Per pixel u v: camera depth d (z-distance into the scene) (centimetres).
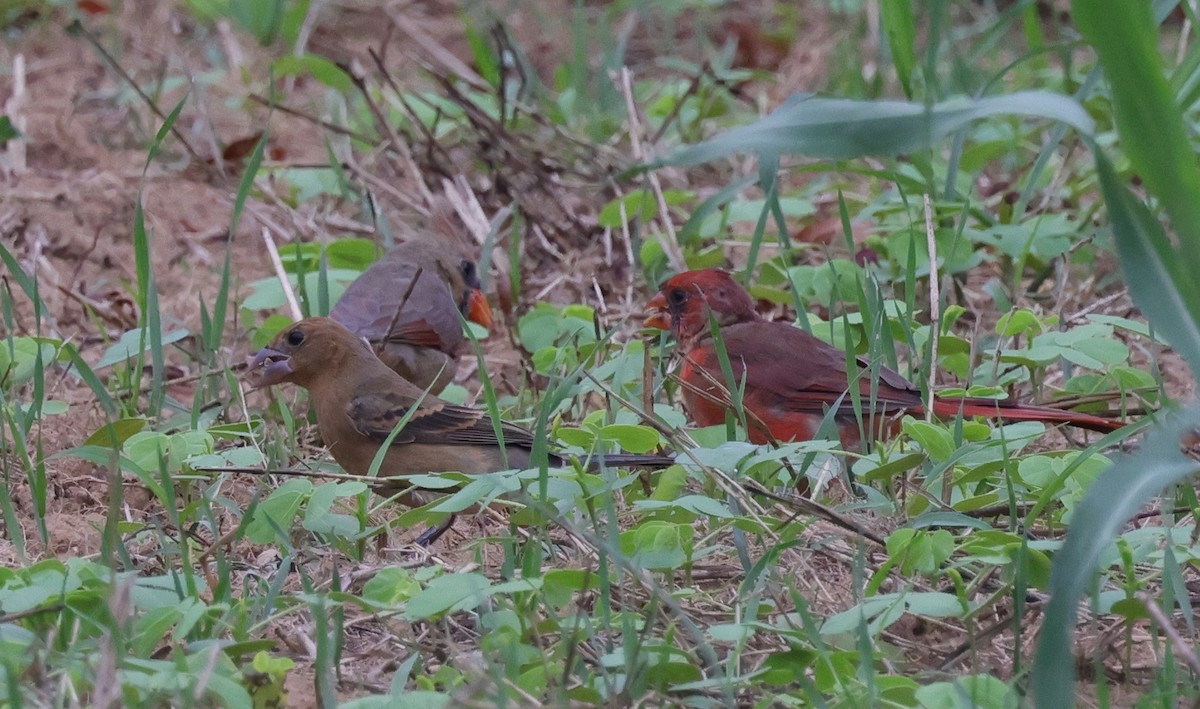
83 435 1140
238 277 1433
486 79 1933
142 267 1064
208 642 695
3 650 660
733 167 1805
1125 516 649
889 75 1942
